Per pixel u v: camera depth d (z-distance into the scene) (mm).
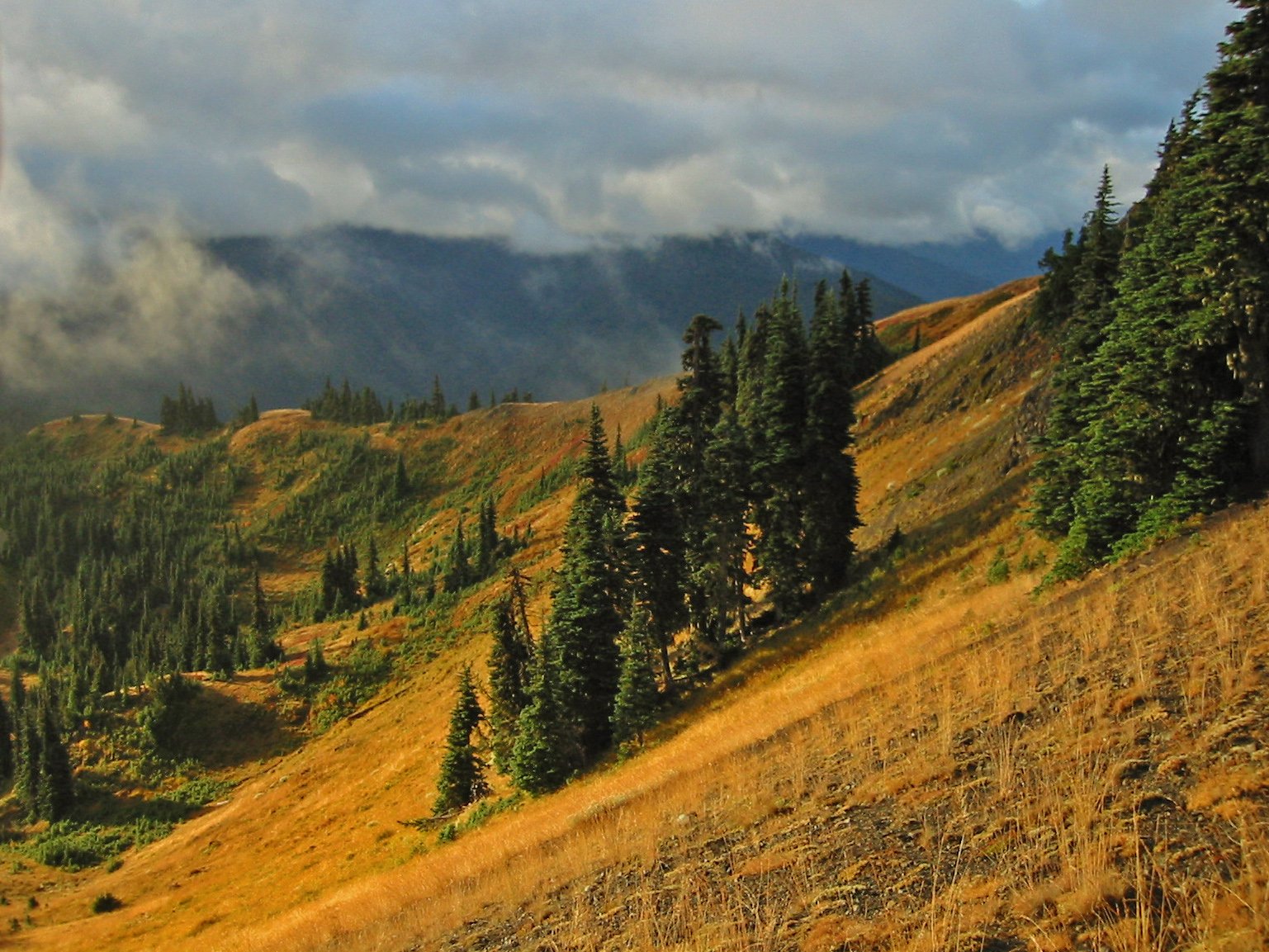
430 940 13945
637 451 151125
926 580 33875
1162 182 32344
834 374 42406
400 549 197625
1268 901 5977
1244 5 20391
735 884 10594
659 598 42625
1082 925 6793
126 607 192750
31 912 62094
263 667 112500
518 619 50156
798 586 43156
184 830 77875
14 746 110500
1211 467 20234
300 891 43250
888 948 7680
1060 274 44344
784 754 16391
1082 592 19266
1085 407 25406
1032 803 9398
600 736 40406
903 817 10586
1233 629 12023
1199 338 20484
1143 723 10250
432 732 66312
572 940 10953
